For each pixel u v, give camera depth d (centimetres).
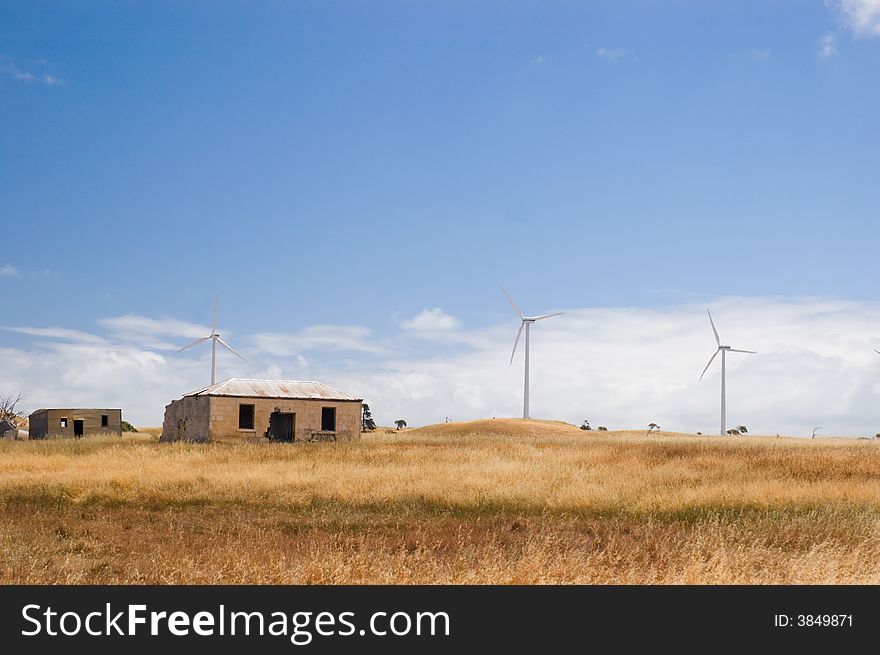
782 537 1784
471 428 8825
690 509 2266
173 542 1719
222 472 2947
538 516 2197
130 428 10300
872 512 2142
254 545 1647
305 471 3034
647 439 6362
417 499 2442
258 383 5759
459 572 1371
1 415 8962
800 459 3622
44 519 2070
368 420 9769
